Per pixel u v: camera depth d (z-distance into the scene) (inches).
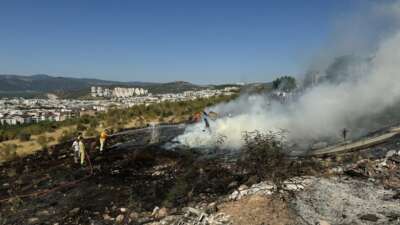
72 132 955.3
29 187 474.9
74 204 397.7
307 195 322.3
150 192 414.9
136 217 346.3
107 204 389.7
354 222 267.1
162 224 309.1
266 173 384.8
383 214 278.2
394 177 358.3
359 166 392.2
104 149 660.7
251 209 298.4
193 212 316.5
